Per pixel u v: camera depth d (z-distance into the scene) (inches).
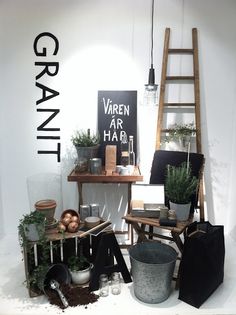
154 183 108.4
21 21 110.0
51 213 92.4
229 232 124.6
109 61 112.5
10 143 118.5
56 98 115.3
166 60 110.5
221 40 111.6
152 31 109.7
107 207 122.7
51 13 109.5
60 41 111.2
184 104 112.7
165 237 95.6
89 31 110.5
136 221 92.6
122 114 114.6
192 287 82.4
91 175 102.7
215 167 120.9
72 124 117.1
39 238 83.8
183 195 92.1
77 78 113.7
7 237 122.6
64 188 121.5
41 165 120.3
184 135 112.8
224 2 108.9
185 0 108.8
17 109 116.0
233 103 116.3
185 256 82.4
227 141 119.0
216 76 114.1
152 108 115.4
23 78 113.9
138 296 85.3
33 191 122.0
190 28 110.5
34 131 117.6
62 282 87.7
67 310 81.0
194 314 79.7
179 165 105.8
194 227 90.3
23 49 111.9
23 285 91.7
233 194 120.1
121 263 92.0
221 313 80.2
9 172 120.8
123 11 109.3
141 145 118.3
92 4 108.9
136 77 113.5
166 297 85.1
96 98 115.2
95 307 82.3
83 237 91.4
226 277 96.0
